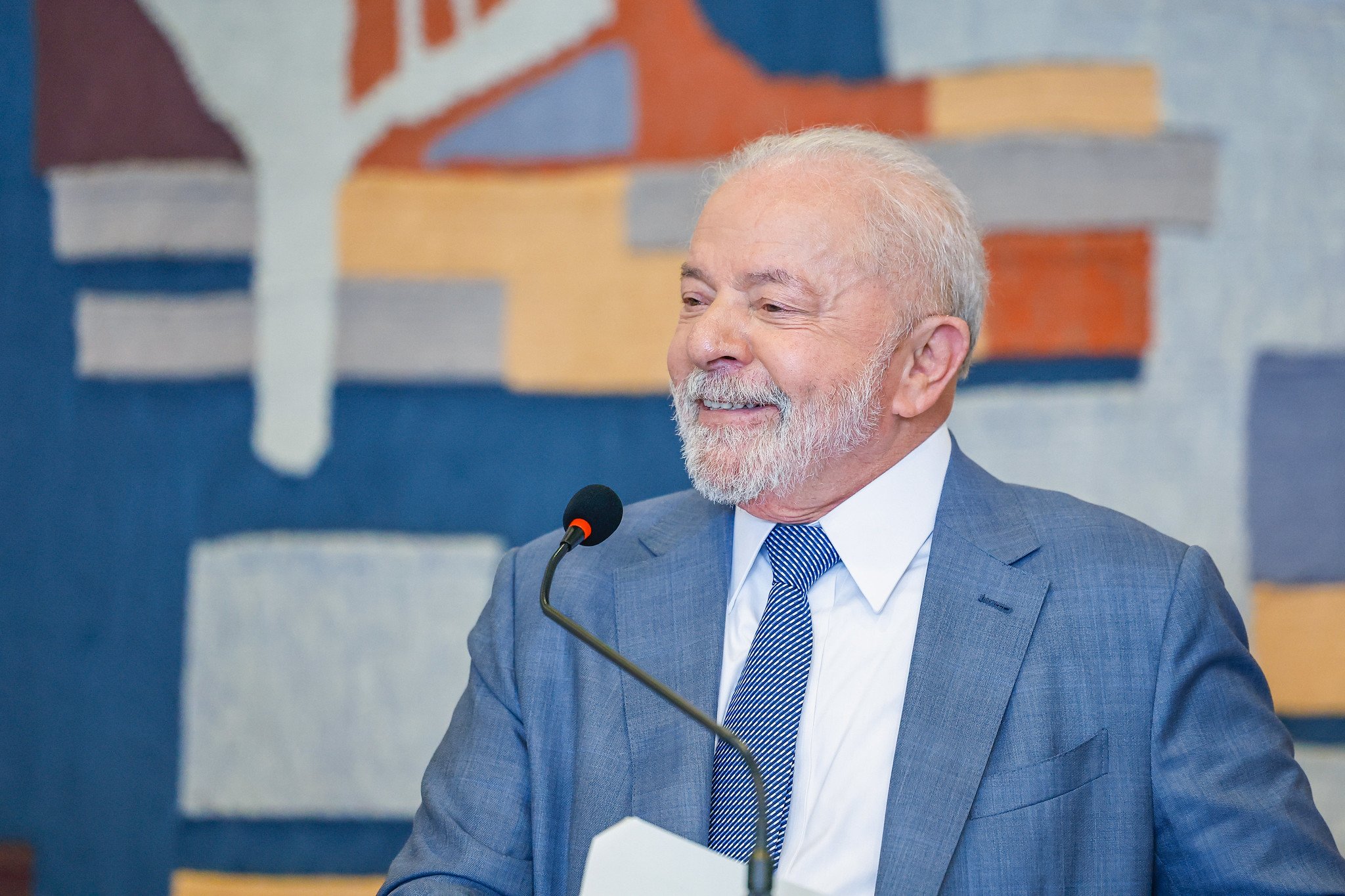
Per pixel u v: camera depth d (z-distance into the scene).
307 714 4.64
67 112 4.75
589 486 2.47
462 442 4.68
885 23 4.59
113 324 4.73
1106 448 4.46
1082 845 2.34
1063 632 2.48
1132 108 4.51
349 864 4.61
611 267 4.65
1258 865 2.30
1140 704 2.43
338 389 4.70
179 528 4.70
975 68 4.55
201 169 4.73
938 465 2.78
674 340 2.74
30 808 4.67
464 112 4.71
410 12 4.73
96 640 4.70
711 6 4.65
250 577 4.68
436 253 4.69
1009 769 2.35
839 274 2.62
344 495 4.69
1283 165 4.50
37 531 4.72
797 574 2.66
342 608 4.66
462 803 2.61
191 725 4.65
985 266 2.92
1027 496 2.77
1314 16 4.52
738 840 2.39
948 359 2.77
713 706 2.55
